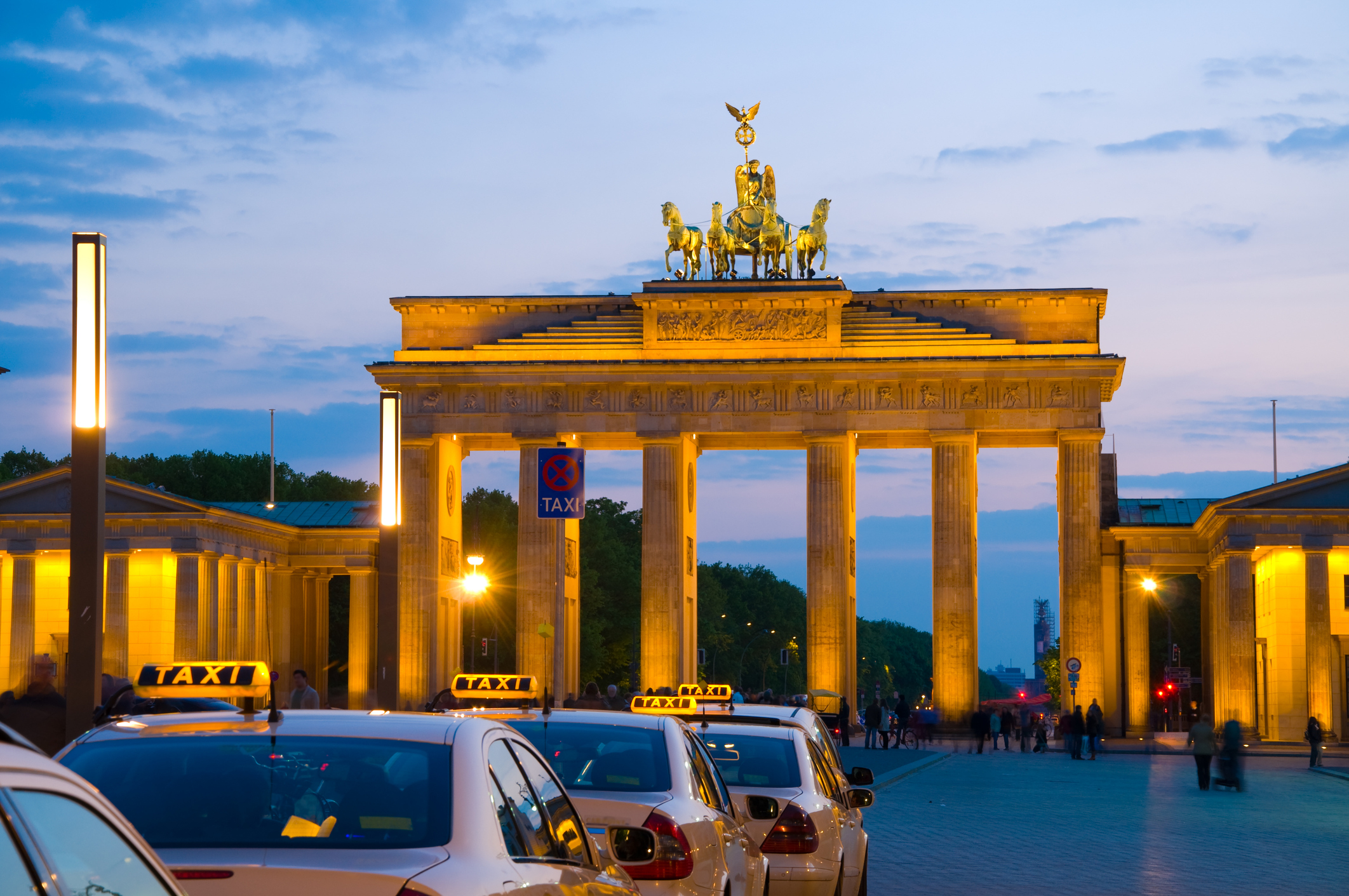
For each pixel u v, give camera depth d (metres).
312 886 11.46
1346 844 54.53
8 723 37.75
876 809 68.12
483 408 158.25
